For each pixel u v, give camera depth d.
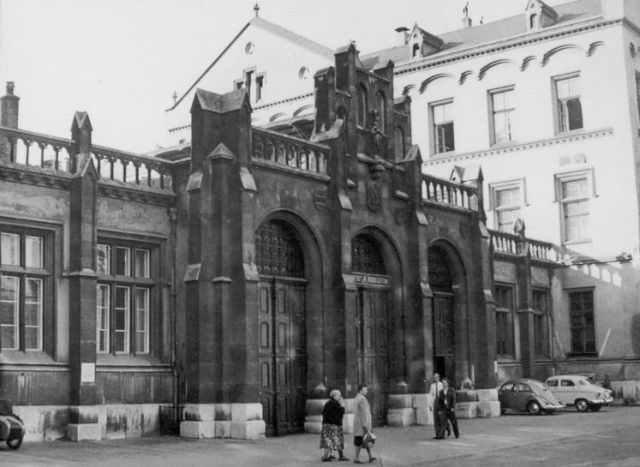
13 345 21.11
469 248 34.09
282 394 25.16
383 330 29.73
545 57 44.66
